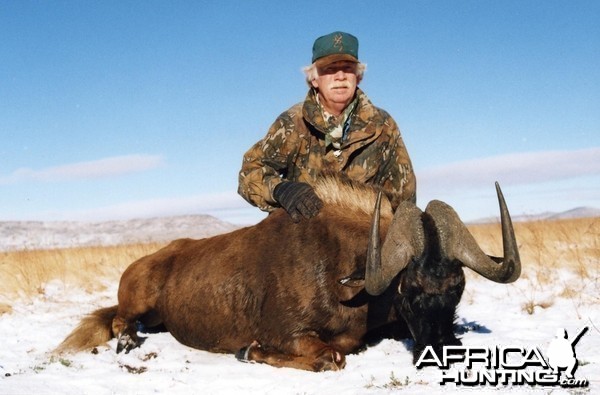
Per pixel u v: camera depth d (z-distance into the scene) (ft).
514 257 16.47
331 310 20.34
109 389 18.48
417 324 17.57
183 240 26.73
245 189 23.21
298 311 20.51
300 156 23.24
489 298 31.37
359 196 21.43
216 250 23.80
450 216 17.33
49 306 36.58
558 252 46.29
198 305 23.40
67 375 20.03
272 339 21.03
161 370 20.61
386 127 23.26
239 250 22.85
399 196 23.18
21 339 27.17
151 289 25.34
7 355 24.13
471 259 16.98
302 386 17.81
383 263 17.44
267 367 20.35
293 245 21.29
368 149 23.12
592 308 26.63
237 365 20.86
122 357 22.71
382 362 19.38
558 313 26.30
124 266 57.21
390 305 20.53
